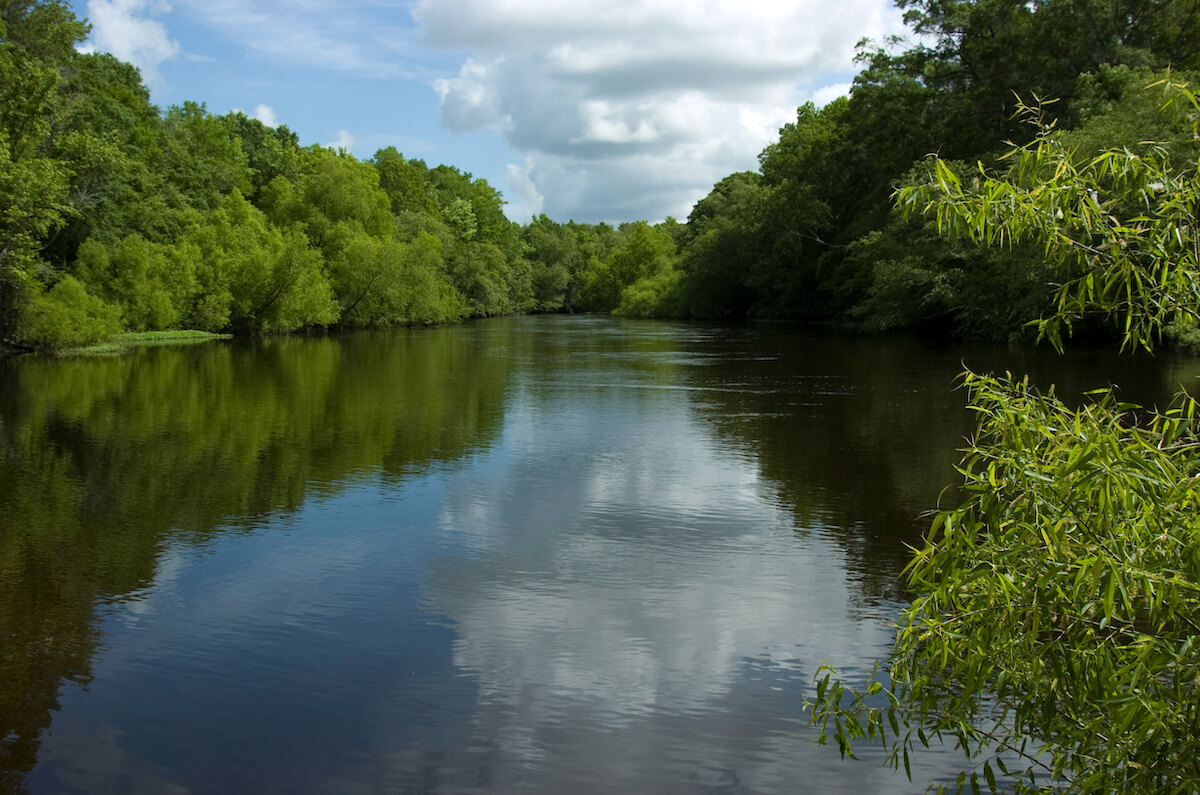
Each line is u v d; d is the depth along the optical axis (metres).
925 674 3.44
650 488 9.88
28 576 6.86
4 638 5.68
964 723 3.56
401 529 8.21
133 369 23.61
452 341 39.44
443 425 14.28
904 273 35.31
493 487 9.92
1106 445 2.95
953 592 3.19
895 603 6.30
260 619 6.01
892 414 15.30
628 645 5.61
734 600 6.39
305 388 19.31
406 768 4.21
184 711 4.75
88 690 4.98
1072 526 3.08
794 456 11.62
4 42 27.38
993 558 3.17
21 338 27.70
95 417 14.81
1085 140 24.39
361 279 51.94
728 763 4.27
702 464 11.17
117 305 35.81
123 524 8.33
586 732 4.56
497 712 4.76
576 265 111.12
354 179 57.84
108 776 4.14
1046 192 3.25
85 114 38.12
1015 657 3.24
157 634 5.75
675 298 76.31
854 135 47.44
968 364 24.36
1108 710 3.06
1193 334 24.27
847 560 7.29
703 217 90.56
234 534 8.02
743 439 12.94
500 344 37.03
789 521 8.48
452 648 5.55
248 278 42.66
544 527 8.30
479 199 95.00
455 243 74.00
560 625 5.94
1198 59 32.81
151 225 41.47
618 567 7.14
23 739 4.46
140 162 41.25
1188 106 3.25
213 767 4.21
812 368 24.48
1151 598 2.77
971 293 33.53
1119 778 2.96
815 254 55.50
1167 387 17.34
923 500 9.23
